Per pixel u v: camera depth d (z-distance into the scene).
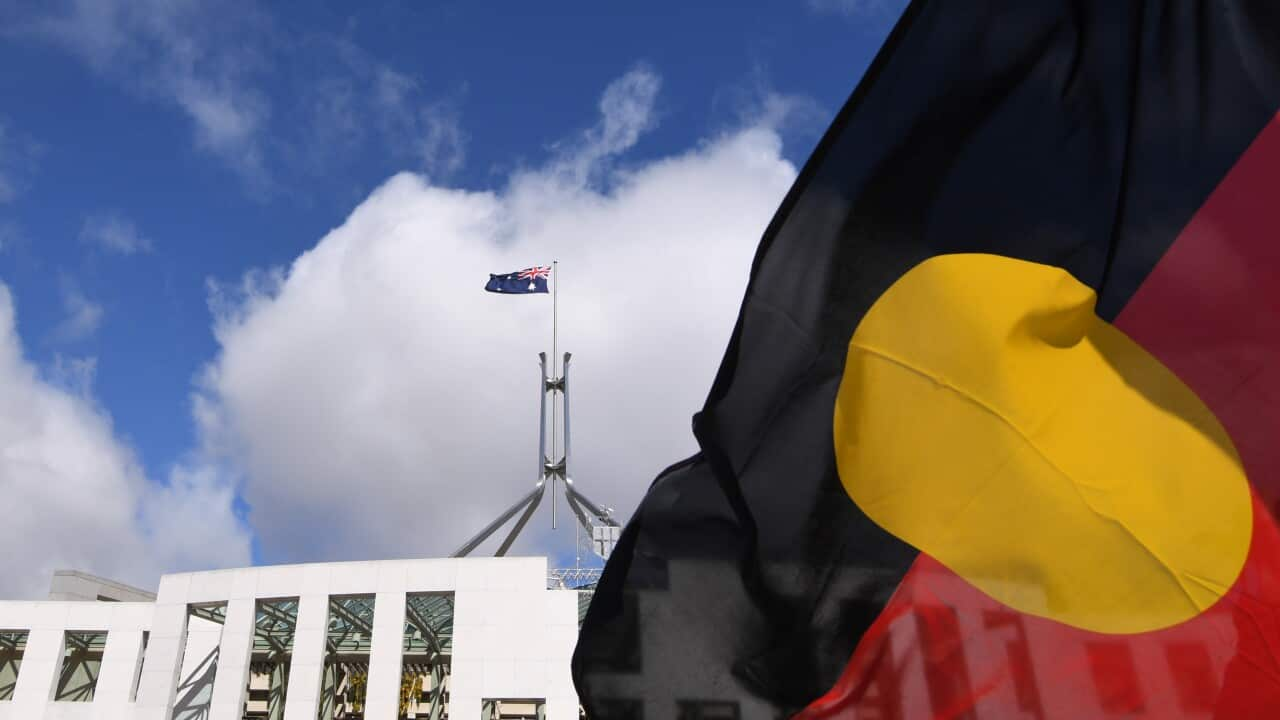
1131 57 5.36
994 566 4.96
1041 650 4.79
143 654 56.94
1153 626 4.71
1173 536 4.82
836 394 5.29
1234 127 5.14
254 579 54.38
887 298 5.35
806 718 4.91
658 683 5.04
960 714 4.79
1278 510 4.71
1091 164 5.30
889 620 4.97
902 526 5.10
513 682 50.78
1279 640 4.54
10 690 59.34
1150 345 5.08
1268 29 5.18
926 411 5.21
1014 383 5.17
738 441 5.32
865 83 5.53
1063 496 4.98
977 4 5.51
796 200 5.51
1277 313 4.91
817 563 5.11
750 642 5.05
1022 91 5.44
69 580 62.19
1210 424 4.91
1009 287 5.24
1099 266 5.20
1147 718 4.60
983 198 5.36
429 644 59.44
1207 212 5.11
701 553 5.21
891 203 5.43
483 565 52.97
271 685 60.53
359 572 53.38
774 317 5.41
